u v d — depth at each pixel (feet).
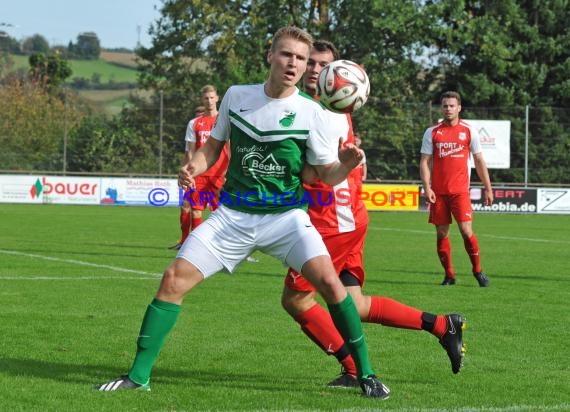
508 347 42.22
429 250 97.40
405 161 193.57
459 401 31.42
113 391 31.60
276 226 31.78
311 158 31.78
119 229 119.55
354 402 30.91
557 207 188.65
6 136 189.67
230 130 32.40
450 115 67.21
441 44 245.24
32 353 38.32
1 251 84.84
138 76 249.55
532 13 244.22
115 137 189.37
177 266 31.78
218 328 45.70
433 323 34.19
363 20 236.43
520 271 76.84
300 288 33.55
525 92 236.22
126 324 46.11
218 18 236.84
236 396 31.42
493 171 196.95
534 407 30.60
